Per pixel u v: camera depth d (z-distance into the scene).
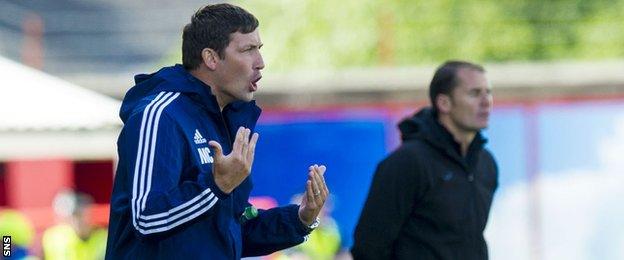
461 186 19.41
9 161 48.28
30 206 48.41
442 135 19.38
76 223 40.19
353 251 19.45
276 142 48.84
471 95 19.48
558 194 49.16
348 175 48.88
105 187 50.69
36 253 46.72
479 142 19.73
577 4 61.91
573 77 49.25
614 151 49.03
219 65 13.86
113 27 63.50
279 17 62.81
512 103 49.44
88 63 61.75
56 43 62.19
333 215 48.69
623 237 48.69
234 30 13.86
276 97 48.94
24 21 62.56
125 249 13.61
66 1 63.47
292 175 48.75
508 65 52.41
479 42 61.25
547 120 49.31
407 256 19.20
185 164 13.42
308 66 62.06
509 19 61.62
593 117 49.41
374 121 49.22
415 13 61.31
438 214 19.19
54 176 48.69
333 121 49.19
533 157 49.16
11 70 33.84
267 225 14.93
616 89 49.06
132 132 13.28
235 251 13.98
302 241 15.05
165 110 13.38
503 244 48.88
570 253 48.78
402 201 19.09
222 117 13.93
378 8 61.75
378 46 59.34
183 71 13.95
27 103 33.22
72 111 33.31
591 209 48.91
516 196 49.09
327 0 62.44
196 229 13.58
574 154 49.41
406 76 49.59
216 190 12.87
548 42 61.53
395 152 19.30
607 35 61.47
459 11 61.53
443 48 61.06
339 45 61.97
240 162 12.84
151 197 12.83
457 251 19.31
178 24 64.44
